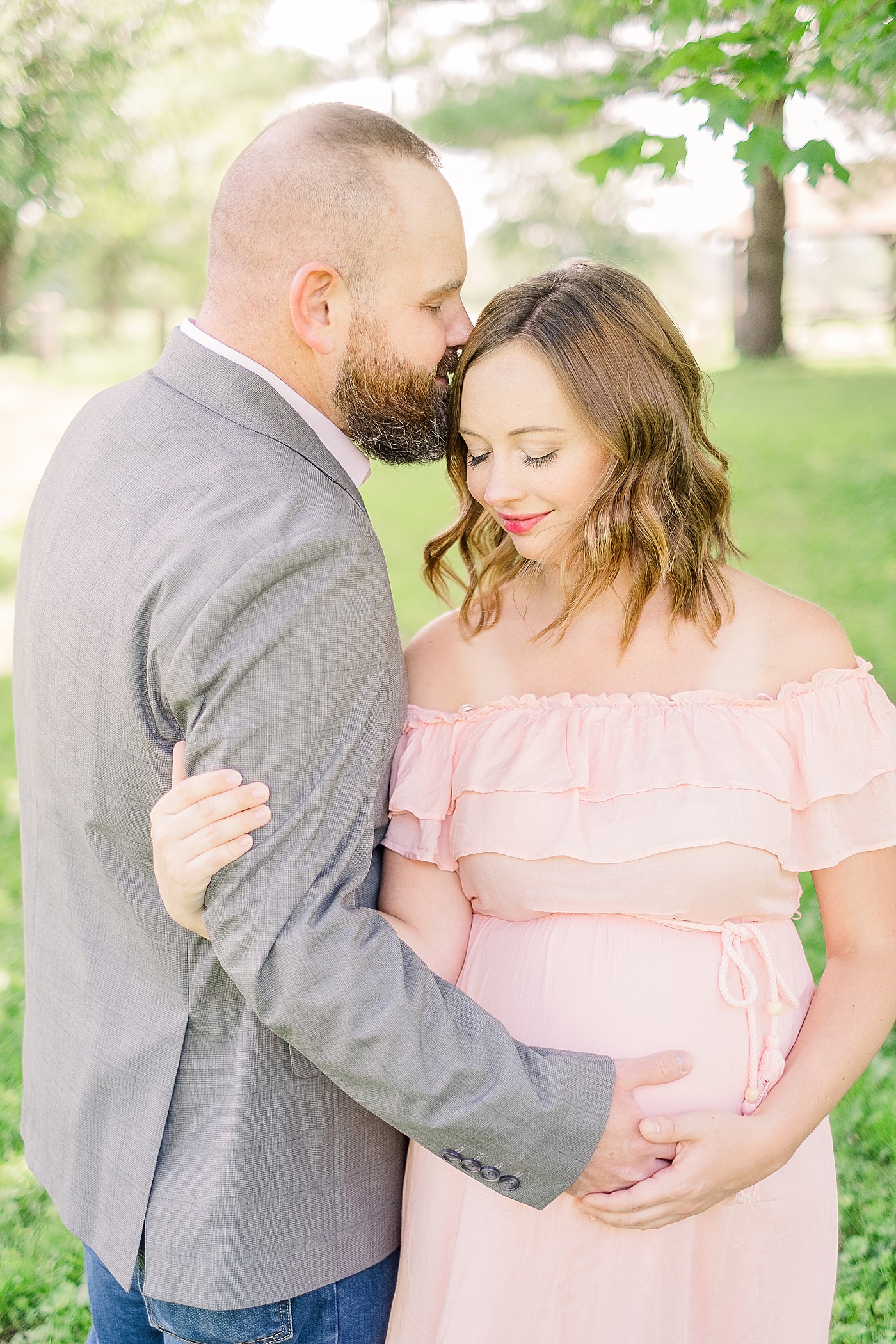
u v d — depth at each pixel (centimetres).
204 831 136
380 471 1370
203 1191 151
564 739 173
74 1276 283
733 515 1014
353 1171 163
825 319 2906
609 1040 166
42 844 170
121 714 148
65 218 1498
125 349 2711
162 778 149
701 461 181
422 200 162
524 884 172
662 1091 163
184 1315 154
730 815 164
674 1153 158
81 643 151
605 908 170
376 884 181
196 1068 154
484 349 168
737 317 2286
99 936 163
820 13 239
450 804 181
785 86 244
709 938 171
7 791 561
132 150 1304
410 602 815
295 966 137
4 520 1073
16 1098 343
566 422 167
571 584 176
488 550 195
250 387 156
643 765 169
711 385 189
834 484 1083
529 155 2164
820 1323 178
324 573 142
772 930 175
